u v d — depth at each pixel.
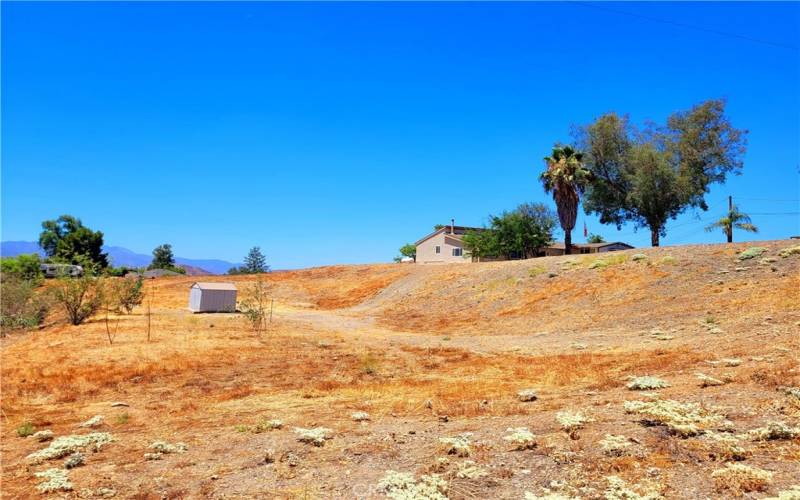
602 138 48.44
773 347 12.83
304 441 8.16
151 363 17.86
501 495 5.66
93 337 24.52
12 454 8.53
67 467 7.53
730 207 42.56
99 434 8.95
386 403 11.24
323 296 47.78
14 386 14.78
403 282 45.09
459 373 15.10
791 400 7.57
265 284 53.25
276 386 14.11
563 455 6.50
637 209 47.62
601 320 23.81
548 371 13.98
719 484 5.30
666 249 31.75
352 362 17.83
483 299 32.97
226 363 17.98
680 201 44.69
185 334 25.73
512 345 20.75
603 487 5.60
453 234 62.12
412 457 7.05
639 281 27.72
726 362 11.64
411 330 28.78
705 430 6.87
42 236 92.62
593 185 49.56
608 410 8.40
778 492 5.05
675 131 48.66
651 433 6.98
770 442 6.32
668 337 18.33
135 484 6.66
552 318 25.97
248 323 30.92
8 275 36.31
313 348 21.52
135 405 12.30
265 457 7.38
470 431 8.07
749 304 20.64
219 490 6.29
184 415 11.03
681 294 24.47
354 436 8.34
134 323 30.58
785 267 23.84
